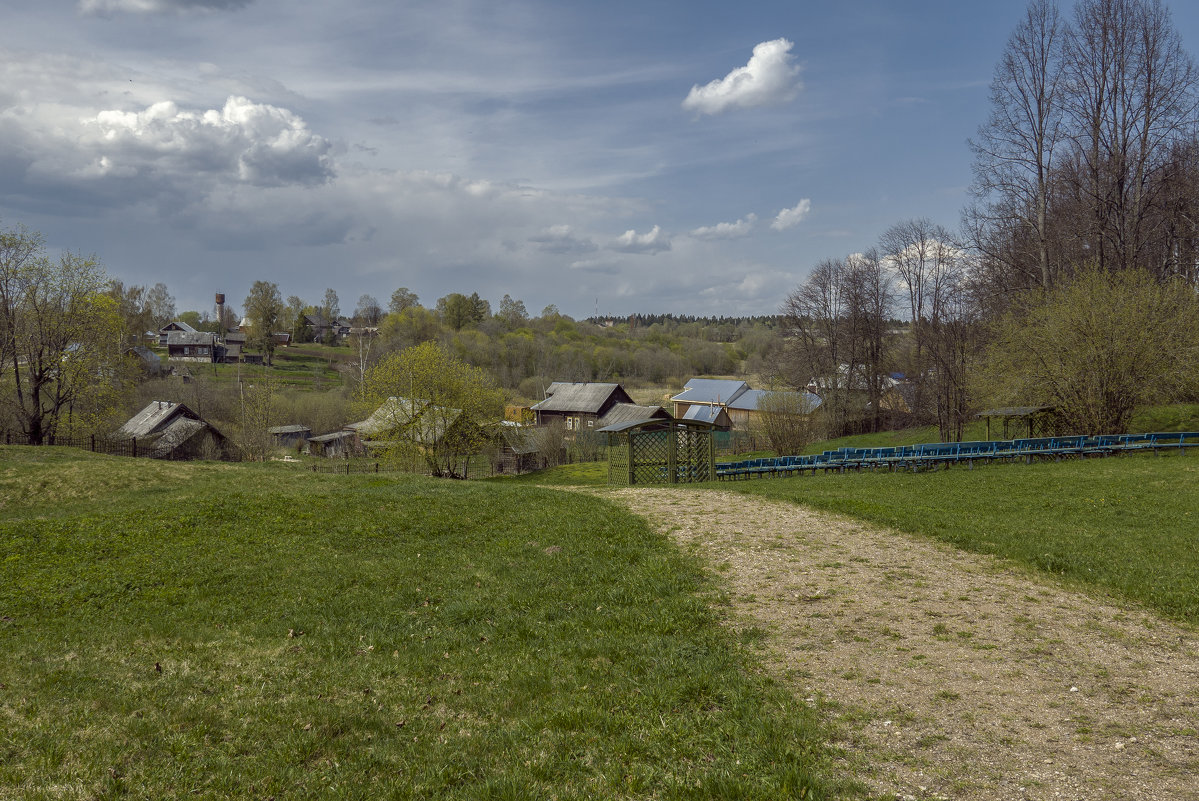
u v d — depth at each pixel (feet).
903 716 23.04
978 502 66.39
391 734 24.22
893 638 30.45
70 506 73.97
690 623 33.14
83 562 47.91
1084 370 106.32
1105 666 26.84
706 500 65.92
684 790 18.71
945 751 20.65
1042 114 134.82
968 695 24.56
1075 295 107.96
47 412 139.85
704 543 48.44
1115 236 136.26
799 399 157.38
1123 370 102.94
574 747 22.04
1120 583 36.94
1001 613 33.32
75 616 39.32
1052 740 21.11
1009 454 100.53
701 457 107.04
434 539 54.49
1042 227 137.59
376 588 42.88
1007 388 114.32
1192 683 25.04
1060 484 75.36
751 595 37.17
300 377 361.71
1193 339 103.40
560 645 31.68
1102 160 136.15
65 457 94.32
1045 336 109.09
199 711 26.40
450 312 475.31
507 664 30.19
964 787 18.61
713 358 479.00
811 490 78.38
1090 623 31.73
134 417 191.31
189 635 36.11
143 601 41.50
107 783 20.62
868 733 21.95
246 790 20.33
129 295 455.63
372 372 161.68
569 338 512.22
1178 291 108.88
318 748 23.12
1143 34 127.34
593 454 206.90
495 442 190.29
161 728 24.98
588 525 54.60
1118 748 20.42
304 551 50.88
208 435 163.22
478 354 403.34
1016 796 18.07
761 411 160.35
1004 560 42.70
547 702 25.89
